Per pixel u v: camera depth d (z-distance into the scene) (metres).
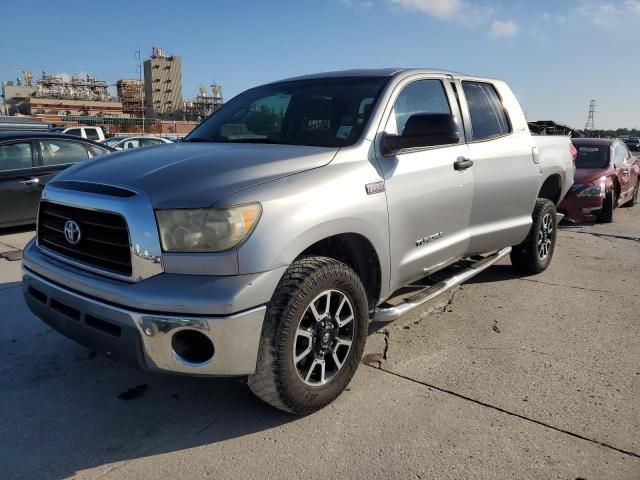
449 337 4.16
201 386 3.38
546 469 2.59
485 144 4.48
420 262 3.77
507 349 3.95
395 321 4.46
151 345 2.53
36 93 106.81
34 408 3.11
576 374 3.56
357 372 3.56
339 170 3.09
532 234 5.55
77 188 2.92
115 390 3.32
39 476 2.53
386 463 2.63
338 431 2.89
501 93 5.00
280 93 4.12
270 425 2.95
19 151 8.03
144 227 2.57
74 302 2.78
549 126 9.19
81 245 2.89
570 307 4.89
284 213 2.70
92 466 2.61
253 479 2.52
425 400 3.21
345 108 3.63
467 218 4.27
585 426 2.94
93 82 115.69
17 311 4.60
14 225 7.96
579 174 9.70
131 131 69.19
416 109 3.88
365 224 3.16
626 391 3.33
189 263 2.54
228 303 2.48
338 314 3.03
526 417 3.03
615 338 4.18
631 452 2.72
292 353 2.76
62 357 3.75
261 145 3.42
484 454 2.70
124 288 2.59
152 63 106.88
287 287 2.73
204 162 2.95
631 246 7.74
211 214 2.54
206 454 2.70
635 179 12.51
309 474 2.55
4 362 3.66
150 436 2.85
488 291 5.33
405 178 3.51
